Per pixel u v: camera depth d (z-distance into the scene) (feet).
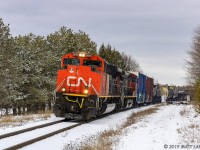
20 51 166.91
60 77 87.10
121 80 131.64
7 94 152.56
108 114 112.68
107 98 102.17
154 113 124.67
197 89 108.47
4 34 159.43
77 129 68.23
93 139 53.67
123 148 45.11
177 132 63.31
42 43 198.18
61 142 50.39
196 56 173.17
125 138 55.01
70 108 85.35
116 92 118.83
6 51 158.40
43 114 101.60
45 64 182.29
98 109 90.99
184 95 309.01
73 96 85.46
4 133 52.90
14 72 157.07
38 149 43.57
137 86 171.83
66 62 92.48
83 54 92.12
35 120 80.02
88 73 85.87
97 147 45.16
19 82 159.63
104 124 80.94
